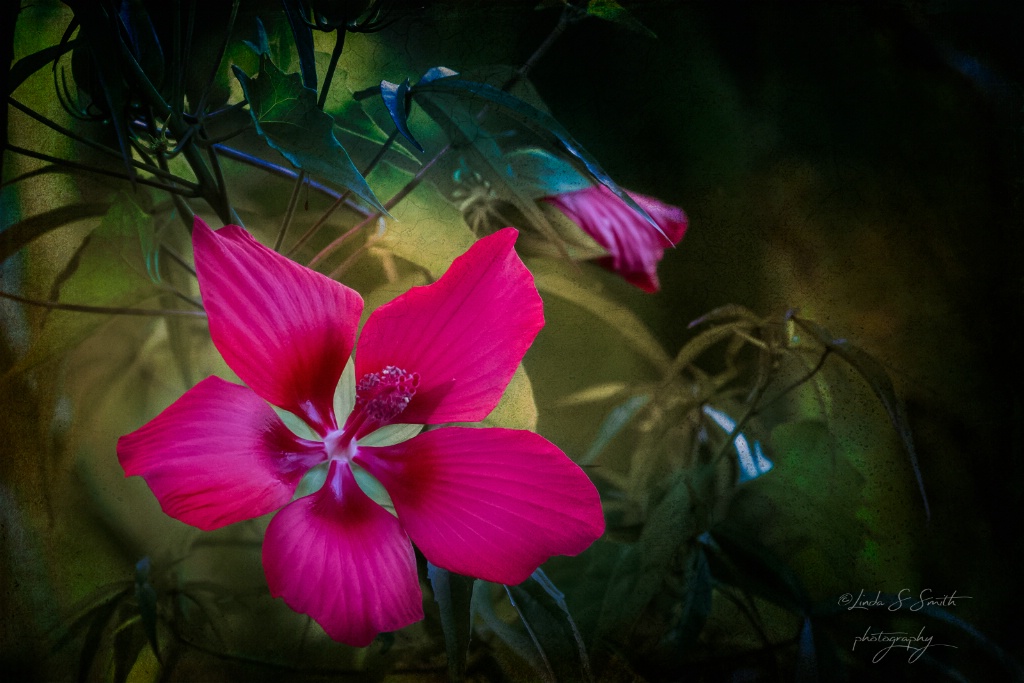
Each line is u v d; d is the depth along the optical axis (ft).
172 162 1.89
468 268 1.55
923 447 1.95
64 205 1.83
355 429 1.53
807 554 1.93
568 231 1.86
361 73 1.89
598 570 1.86
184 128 1.72
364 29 1.70
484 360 1.54
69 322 1.86
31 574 1.80
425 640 1.80
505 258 1.55
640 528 1.90
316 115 1.60
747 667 1.84
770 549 1.92
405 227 1.90
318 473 1.53
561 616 1.65
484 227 1.91
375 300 1.92
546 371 1.97
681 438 1.96
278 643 1.84
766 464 1.93
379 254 1.91
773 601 1.83
